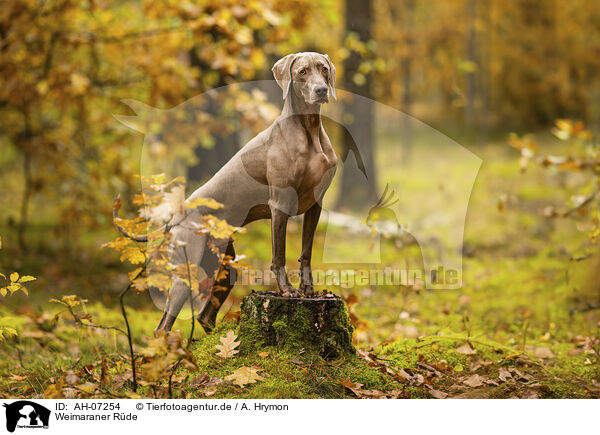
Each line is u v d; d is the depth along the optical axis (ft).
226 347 11.06
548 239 27.48
